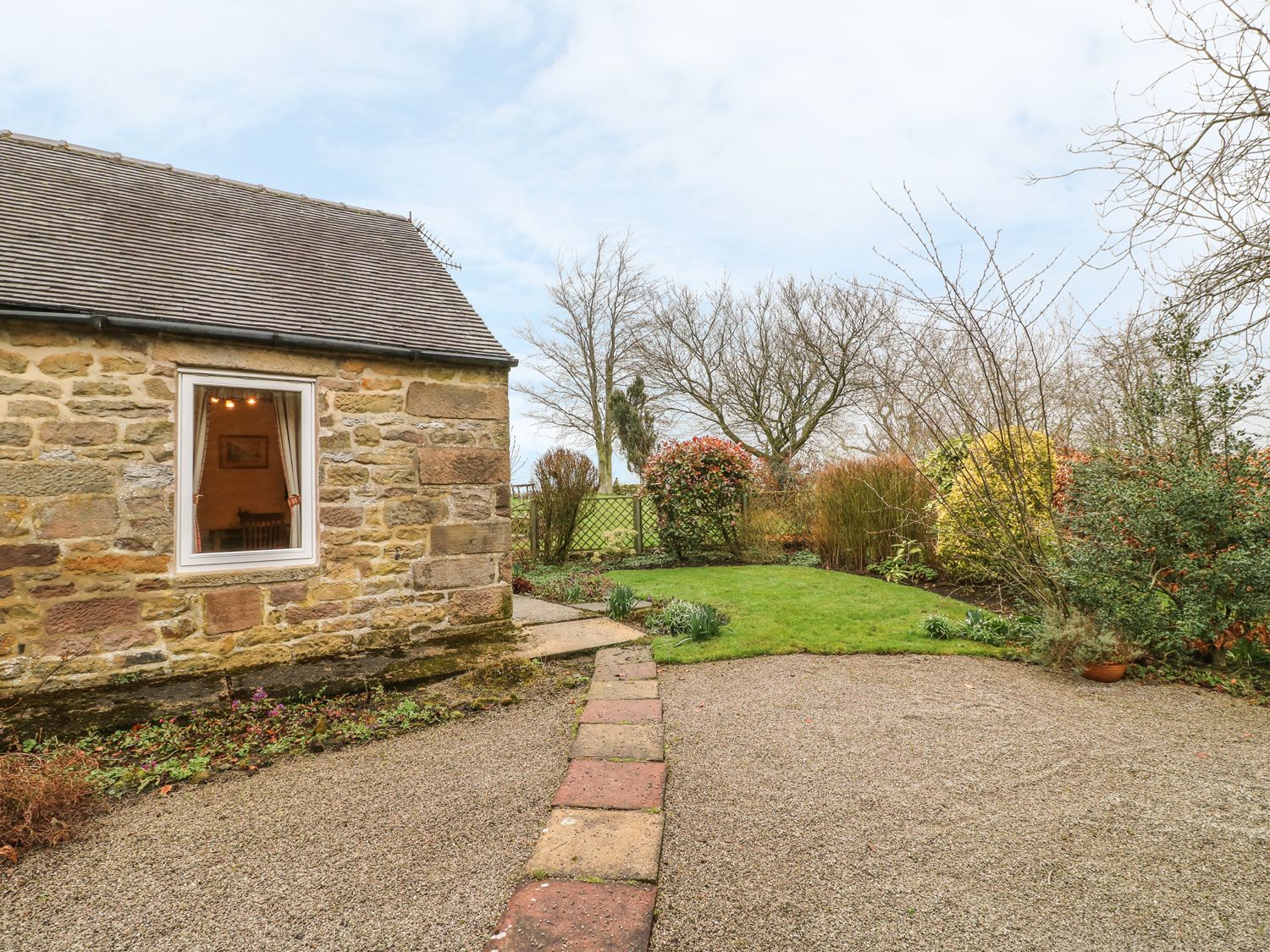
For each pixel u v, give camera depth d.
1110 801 3.09
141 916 2.35
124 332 4.60
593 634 6.10
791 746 3.73
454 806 3.11
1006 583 6.86
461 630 5.94
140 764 3.59
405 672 4.93
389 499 5.61
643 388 24.42
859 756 3.59
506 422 6.19
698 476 11.25
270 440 5.29
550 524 11.51
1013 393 6.20
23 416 4.32
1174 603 5.14
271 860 2.69
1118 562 5.09
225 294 5.25
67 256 4.87
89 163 6.11
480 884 2.49
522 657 5.25
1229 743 3.75
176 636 4.76
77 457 4.46
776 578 9.19
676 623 6.23
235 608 4.96
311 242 6.64
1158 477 5.15
